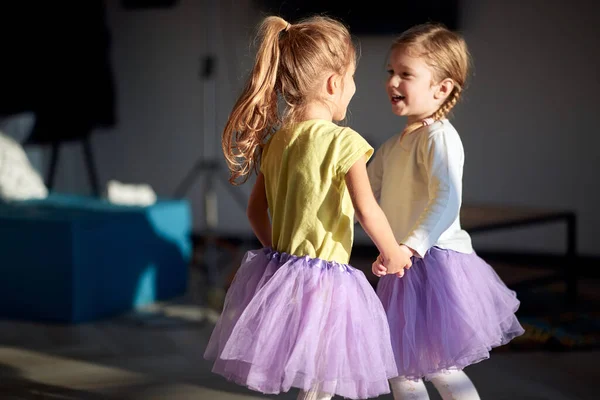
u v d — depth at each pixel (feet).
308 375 5.49
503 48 15.31
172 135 17.46
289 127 6.05
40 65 16.38
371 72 16.02
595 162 14.97
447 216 6.16
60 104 16.75
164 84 17.40
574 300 12.37
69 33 16.63
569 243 12.30
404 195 6.58
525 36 15.17
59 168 17.75
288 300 5.73
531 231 15.49
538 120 15.25
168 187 17.60
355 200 5.82
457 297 6.28
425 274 6.40
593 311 11.96
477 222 11.03
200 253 16.37
